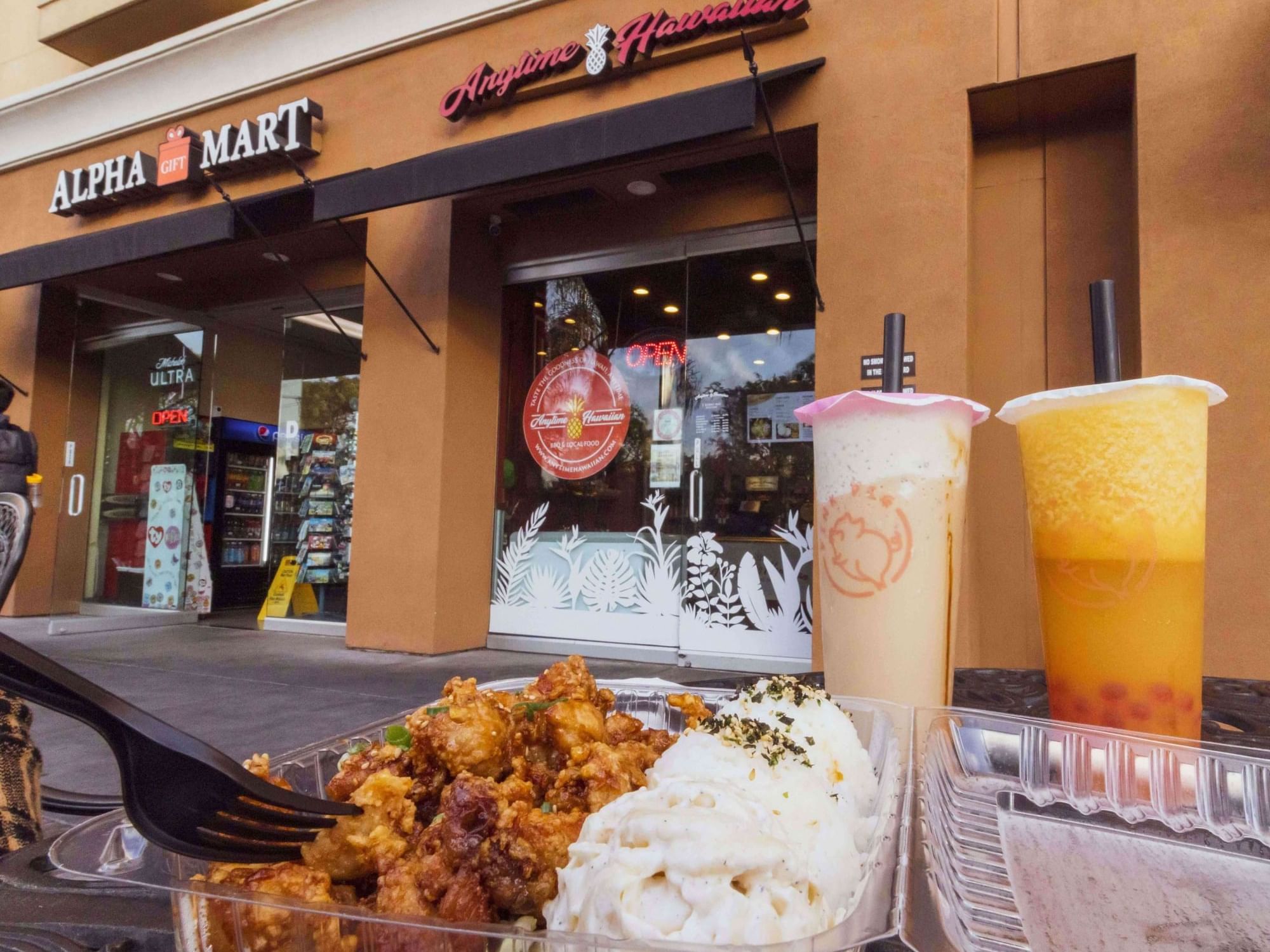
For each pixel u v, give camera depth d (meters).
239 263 7.25
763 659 5.04
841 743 0.84
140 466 8.08
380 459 5.85
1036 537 1.07
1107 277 4.06
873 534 1.13
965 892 0.61
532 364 6.11
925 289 4.04
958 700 1.25
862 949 0.49
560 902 0.58
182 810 0.58
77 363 8.27
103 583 8.08
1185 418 0.95
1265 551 3.29
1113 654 0.96
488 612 6.03
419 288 5.81
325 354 7.32
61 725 3.72
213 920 0.54
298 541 7.34
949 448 1.13
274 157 6.25
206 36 6.51
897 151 4.15
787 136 4.52
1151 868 0.67
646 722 1.15
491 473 6.07
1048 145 4.24
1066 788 0.84
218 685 4.57
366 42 5.95
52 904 0.74
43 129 7.66
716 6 4.51
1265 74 3.45
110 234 6.07
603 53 4.86
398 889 0.69
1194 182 3.54
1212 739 0.99
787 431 5.17
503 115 5.37
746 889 0.52
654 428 5.61
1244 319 3.41
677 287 5.63
